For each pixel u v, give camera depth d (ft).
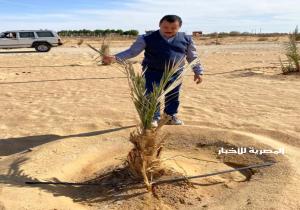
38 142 20.35
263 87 34.94
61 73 48.29
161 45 18.89
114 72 48.01
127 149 17.48
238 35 235.81
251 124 21.89
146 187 13.33
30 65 58.49
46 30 100.48
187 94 32.22
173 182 13.65
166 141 17.80
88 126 22.41
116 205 12.67
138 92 13.80
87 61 63.21
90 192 13.61
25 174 14.80
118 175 14.30
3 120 25.02
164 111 20.77
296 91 32.45
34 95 33.58
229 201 12.64
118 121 23.16
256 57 68.28
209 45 123.65
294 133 19.54
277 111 25.32
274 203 12.10
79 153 16.78
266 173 14.43
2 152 19.30
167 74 14.33
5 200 12.59
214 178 14.39
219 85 36.50
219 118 23.82
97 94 33.22
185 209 12.43
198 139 17.74
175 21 18.56
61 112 26.55
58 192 13.55
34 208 12.25
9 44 98.99
